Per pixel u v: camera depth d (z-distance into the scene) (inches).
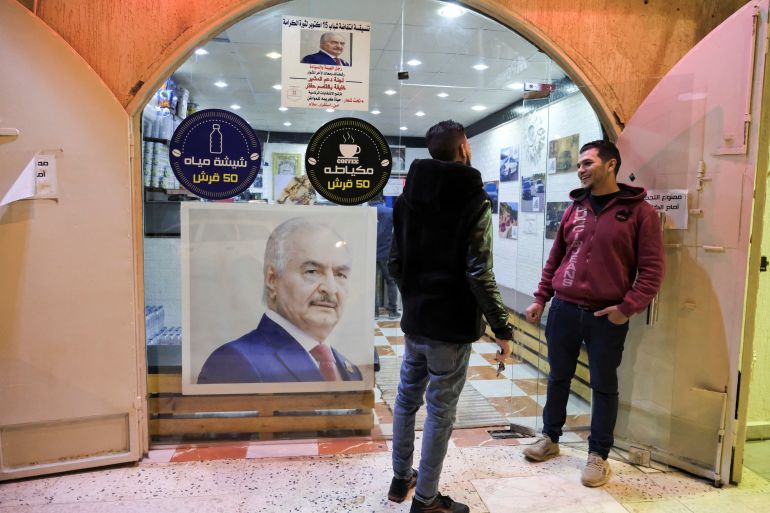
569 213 93.4
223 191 95.6
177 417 98.1
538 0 94.6
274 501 78.9
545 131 148.1
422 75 156.0
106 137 83.4
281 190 97.6
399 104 105.4
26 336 82.2
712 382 85.9
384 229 103.7
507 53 130.0
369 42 98.7
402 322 74.3
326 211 99.0
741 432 84.2
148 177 92.5
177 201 93.8
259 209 96.7
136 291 89.0
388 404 113.7
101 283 85.3
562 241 95.4
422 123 207.3
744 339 82.8
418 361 74.2
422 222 71.3
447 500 74.8
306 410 101.2
